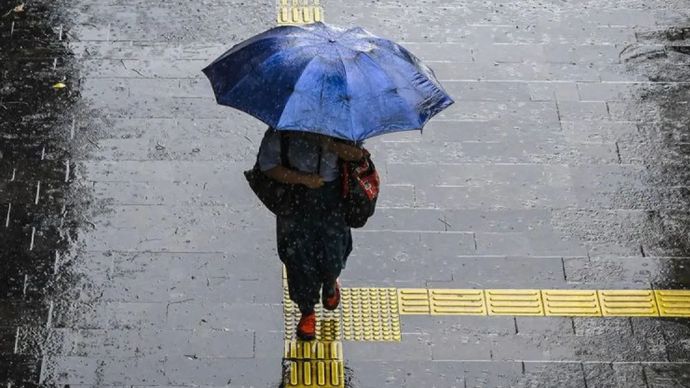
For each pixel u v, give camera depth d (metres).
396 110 10.21
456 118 16.42
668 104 16.94
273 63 10.40
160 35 17.36
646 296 14.26
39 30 17.27
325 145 10.88
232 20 17.77
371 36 10.80
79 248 14.20
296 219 11.59
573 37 18.00
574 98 16.92
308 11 18.08
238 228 14.60
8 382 12.68
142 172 15.23
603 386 13.20
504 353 13.44
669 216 15.30
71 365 12.88
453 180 15.53
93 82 16.47
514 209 15.22
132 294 13.70
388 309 13.80
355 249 14.46
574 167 15.88
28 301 13.54
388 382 12.98
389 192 15.27
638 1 18.75
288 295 13.80
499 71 17.28
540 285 14.27
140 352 13.06
